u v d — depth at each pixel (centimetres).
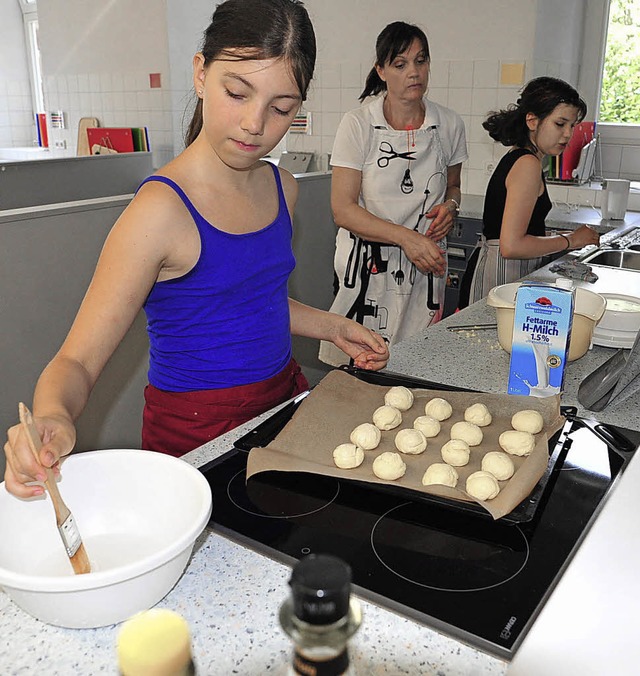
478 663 57
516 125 211
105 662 57
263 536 74
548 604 56
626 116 345
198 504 67
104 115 472
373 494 83
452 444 90
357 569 68
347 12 357
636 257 224
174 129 435
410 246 208
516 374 108
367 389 108
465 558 70
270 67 83
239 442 92
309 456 89
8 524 67
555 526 76
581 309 119
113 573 55
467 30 323
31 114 575
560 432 96
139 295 92
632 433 96
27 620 62
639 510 67
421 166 222
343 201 219
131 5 427
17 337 185
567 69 338
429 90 341
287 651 58
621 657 51
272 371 113
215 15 88
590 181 339
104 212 200
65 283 194
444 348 133
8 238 178
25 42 559
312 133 390
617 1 332
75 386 80
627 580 59
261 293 108
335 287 258
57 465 70
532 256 212
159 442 111
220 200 101
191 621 62
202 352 107
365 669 56
